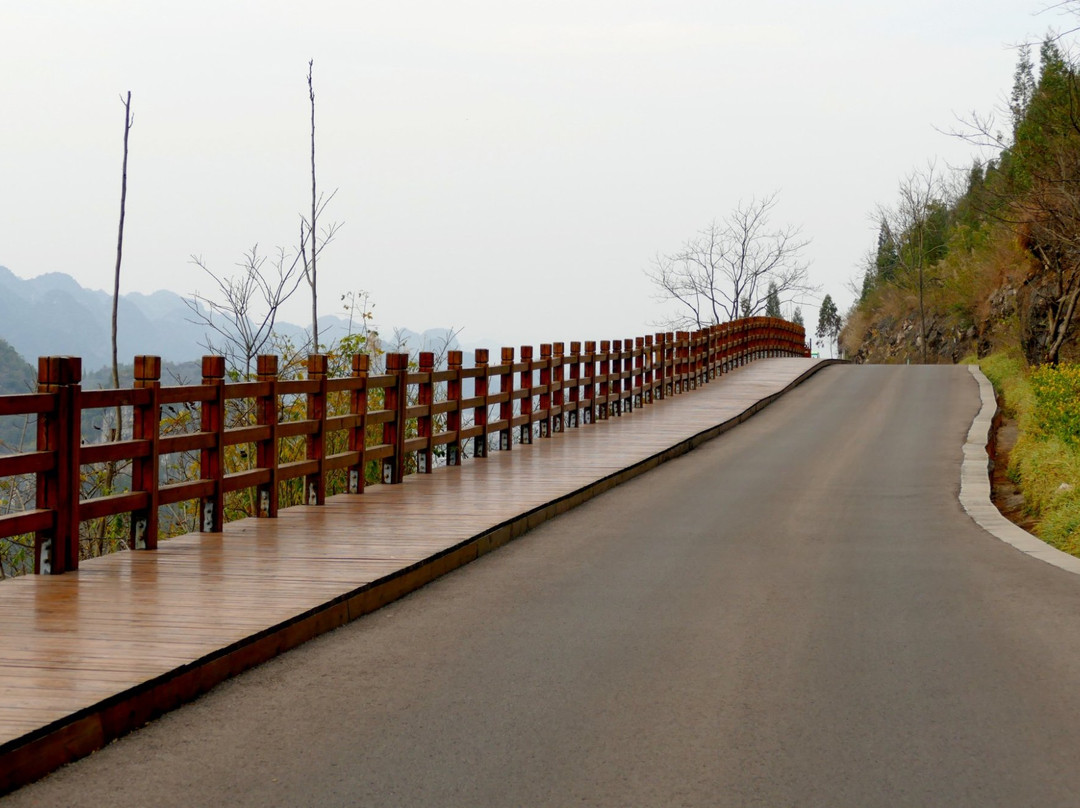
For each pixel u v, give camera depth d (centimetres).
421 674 614
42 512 819
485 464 1653
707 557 995
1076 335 3344
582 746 492
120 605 719
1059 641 683
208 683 588
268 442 1125
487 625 736
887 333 7556
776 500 1373
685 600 810
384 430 1424
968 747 490
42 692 516
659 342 2855
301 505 1218
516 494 1317
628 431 2141
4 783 442
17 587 779
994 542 1075
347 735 510
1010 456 1873
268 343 1961
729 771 461
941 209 7538
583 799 432
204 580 804
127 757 484
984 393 2902
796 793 438
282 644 668
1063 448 1488
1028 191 2830
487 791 440
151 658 581
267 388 1121
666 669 620
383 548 942
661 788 443
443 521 1100
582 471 1554
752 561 973
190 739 507
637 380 2683
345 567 853
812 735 506
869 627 721
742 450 1947
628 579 894
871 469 1675
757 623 734
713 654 653
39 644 613
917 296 7162
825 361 4344
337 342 1917
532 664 633
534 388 1970
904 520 1218
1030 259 3781
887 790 441
